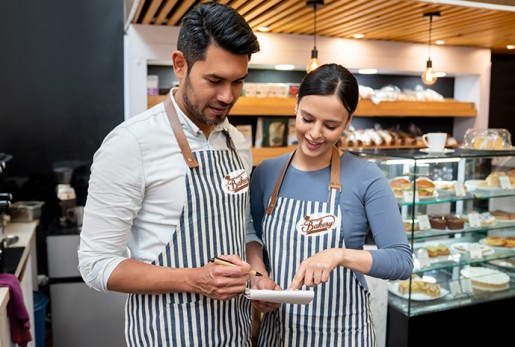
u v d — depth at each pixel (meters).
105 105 3.93
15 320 2.06
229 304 1.36
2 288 1.99
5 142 3.73
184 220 1.27
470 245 2.81
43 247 3.86
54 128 3.83
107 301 3.35
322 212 1.50
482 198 2.69
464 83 5.03
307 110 1.39
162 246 1.27
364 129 4.80
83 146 3.91
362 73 4.74
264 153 4.03
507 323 2.79
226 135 1.43
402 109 4.49
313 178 1.55
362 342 1.52
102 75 3.90
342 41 4.17
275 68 4.31
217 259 1.20
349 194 1.49
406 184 2.50
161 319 1.28
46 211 3.85
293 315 1.53
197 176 1.29
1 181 3.70
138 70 3.58
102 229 1.21
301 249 1.51
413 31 3.85
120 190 1.21
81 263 1.23
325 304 1.50
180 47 1.18
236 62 1.13
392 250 1.40
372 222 1.47
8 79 3.70
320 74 1.38
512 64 5.55
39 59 3.74
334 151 1.56
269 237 1.58
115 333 3.37
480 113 4.87
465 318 2.67
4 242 2.64
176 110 1.30
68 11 3.78
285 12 3.20
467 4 2.97
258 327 1.81
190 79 1.17
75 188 3.92
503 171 2.81
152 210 1.27
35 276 3.44
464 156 2.55
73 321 3.32
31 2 3.68
